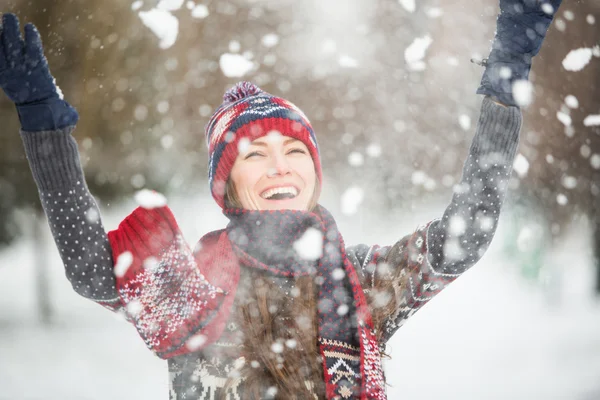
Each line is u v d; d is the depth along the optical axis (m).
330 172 24.00
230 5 20.27
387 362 8.28
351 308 2.39
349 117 23.11
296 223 2.43
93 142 17.80
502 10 2.40
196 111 20.11
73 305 13.77
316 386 2.30
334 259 2.43
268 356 2.28
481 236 2.33
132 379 7.94
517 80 2.34
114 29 14.32
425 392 6.98
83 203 2.25
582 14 15.29
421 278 2.41
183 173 20.56
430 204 23.67
